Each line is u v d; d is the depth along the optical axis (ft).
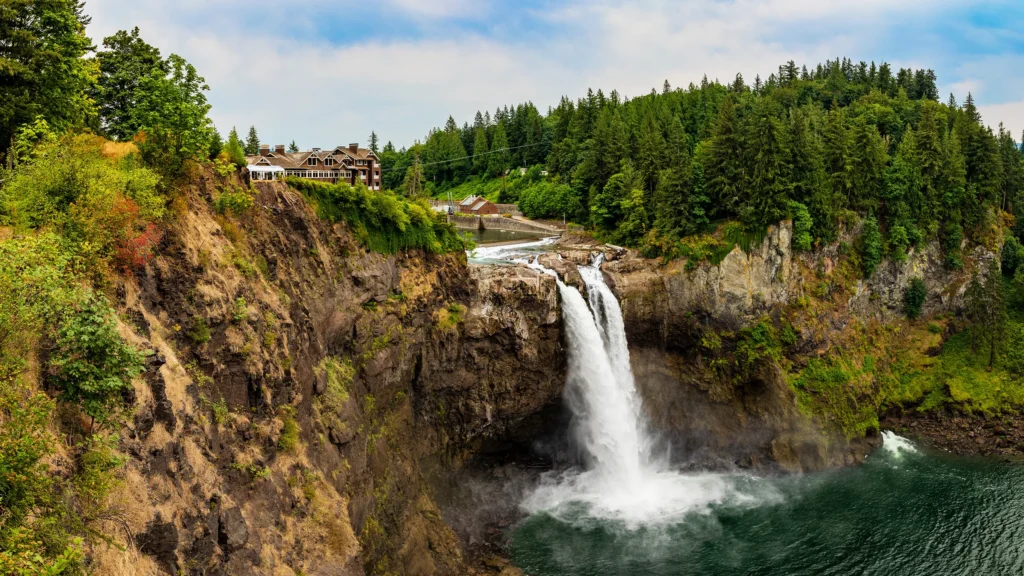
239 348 118.21
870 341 275.18
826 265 266.36
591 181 350.02
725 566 173.58
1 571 55.83
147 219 107.55
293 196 157.48
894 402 268.21
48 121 123.95
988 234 316.60
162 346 102.83
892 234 280.72
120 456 81.10
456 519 190.90
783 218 250.37
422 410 201.36
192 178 127.75
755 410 240.53
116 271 99.14
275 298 136.87
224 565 98.53
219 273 122.31
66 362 76.02
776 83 585.22
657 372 246.06
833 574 171.12
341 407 150.51
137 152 122.01
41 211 97.04
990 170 315.78
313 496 127.34
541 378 218.79
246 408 119.55
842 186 274.36
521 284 210.18
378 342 177.27
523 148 564.71
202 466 100.37
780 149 250.98
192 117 124.26
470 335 206.18
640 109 497.87
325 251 164.45
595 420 224.53
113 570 73.41
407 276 193.26
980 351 284.20
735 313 245.04
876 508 204.64
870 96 462.60
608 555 177.17
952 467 235.61
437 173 592.19
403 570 156.97
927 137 301.43
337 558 123.65
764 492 215.51
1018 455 244.83
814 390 245.24
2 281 72.90
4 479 62.80
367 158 338.13
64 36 129.80
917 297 287.48
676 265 248.93
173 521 87.15
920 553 180.75
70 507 70.95
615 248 271.08
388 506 163.02
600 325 236.02
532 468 224.12
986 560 177.99
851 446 241.55
